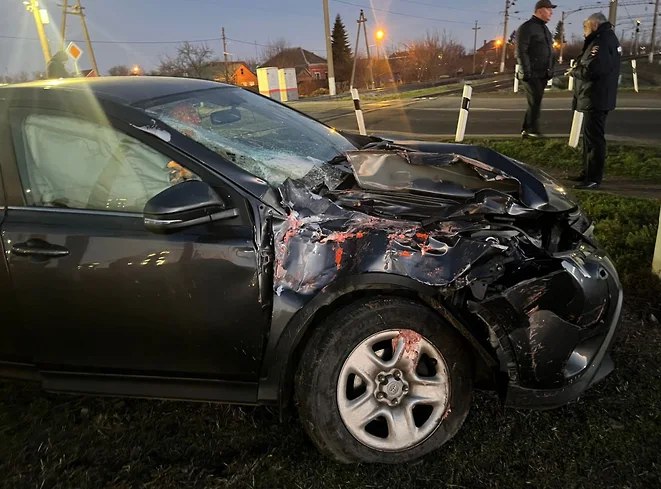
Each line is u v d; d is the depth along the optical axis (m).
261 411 2.65
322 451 2.26
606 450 2.28
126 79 2.97
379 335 2.21
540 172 3.17
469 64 72.88
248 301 2.18
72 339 2.38
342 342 2.17
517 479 2.16
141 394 2.43
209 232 2.19
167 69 56.78
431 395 2.29
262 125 3.05
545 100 13.97
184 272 2.19
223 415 2.63
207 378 2.37
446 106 14.38
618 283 2.51
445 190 2.50
